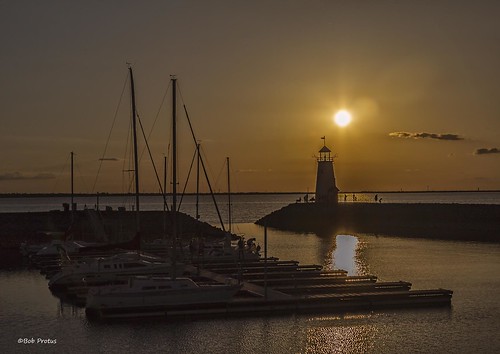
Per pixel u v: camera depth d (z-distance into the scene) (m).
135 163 57.19
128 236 87.19
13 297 46.56
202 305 39.62
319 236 100.44
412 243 86.44
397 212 116.81
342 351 33.22
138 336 35.66
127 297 39.22
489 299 44.84
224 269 56.09
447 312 40.69
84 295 44.06
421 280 53.56
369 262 65.94
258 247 66.12
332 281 49.03
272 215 134.62
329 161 128.50
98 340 35.03
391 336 35.62
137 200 56.34
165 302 39.50
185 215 106.12
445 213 111.44
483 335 35.84
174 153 47.50
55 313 41.06
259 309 39.78
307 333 36.09
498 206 109.31
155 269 49.84
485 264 63.75
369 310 40.94
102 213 98.38
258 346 33.97
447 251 76.12
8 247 83.62
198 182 78.19
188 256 63.06
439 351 33.19
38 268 63.09
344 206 123.56
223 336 35.59
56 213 97.31
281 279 48.66
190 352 33.16
